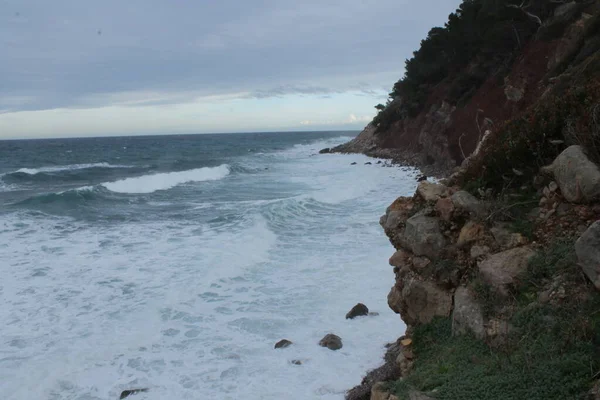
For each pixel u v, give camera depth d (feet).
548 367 13.29
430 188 22.08
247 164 155.53
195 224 58.13
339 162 148.25
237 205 70.90
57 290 36.24
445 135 102.99
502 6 107.24
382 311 30.19
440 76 146.10
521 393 12.94
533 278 16.33
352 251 43.01
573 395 12.32
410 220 20.65
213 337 28.14
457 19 137.59
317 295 33.47
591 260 14.34
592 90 19.89
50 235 53.88
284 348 26.27
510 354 14.62
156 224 58.95
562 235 17.20
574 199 17.40
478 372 14.24
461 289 17.99
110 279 38.34
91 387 23.65
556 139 20.17
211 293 34.71
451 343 16.88
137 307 32.81
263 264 40.57
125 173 138.72
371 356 24.90
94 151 269.85
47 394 23.11
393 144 159.53
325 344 26.18
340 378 22.98
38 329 29.84
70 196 79.97
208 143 404.57
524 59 86.94
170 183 103.24
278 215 58.65
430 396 13.92
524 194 20.12
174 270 40.06
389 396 15.60
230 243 47.73
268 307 31.96
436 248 19.44
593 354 13.10
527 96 80.12
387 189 77.61
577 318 14.15
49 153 249.55
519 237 17.98
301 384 22.79
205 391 22.72
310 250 43.98
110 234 53.83
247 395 22.18
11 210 69.97
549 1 94.07
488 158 21.88
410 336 19.25
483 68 107.96
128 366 25.38
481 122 91.15
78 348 27.37
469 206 19.39
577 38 72.64
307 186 93.35
